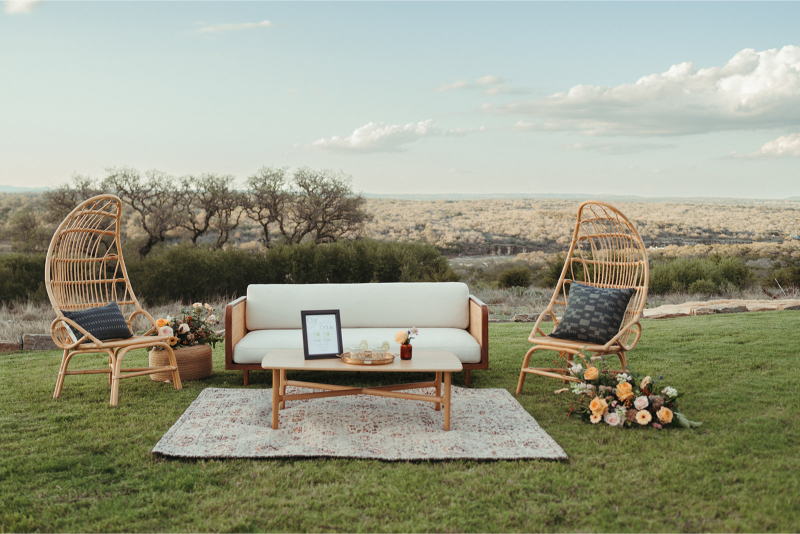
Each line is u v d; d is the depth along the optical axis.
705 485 2.20
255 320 4.47
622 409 2.98
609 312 3.66
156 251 14.54
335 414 3.25
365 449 2.64
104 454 2.60
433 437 2.81
